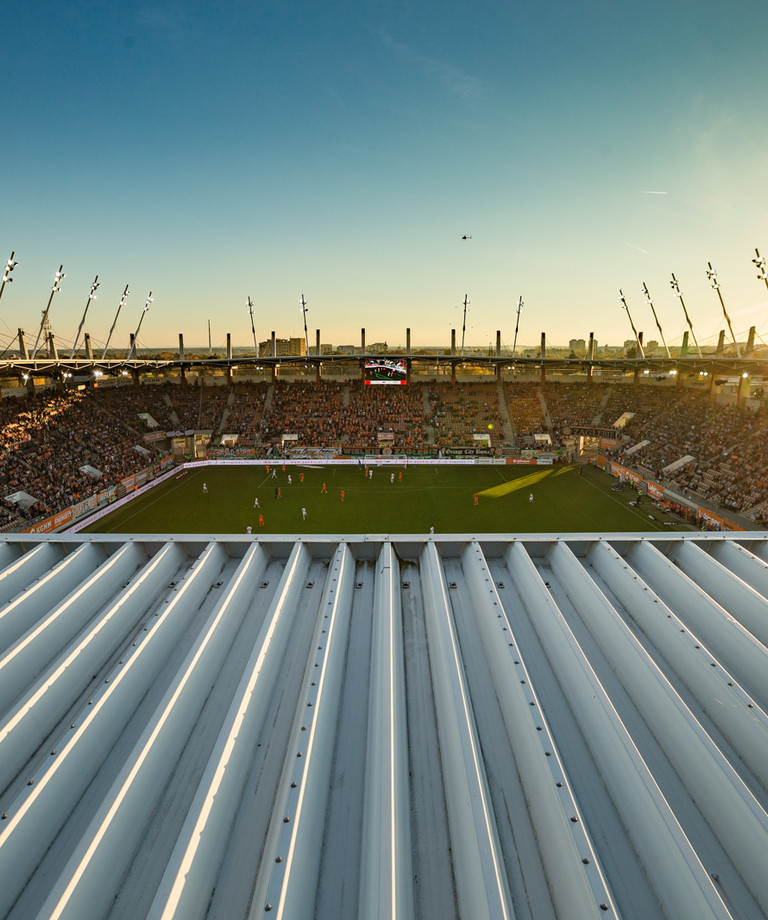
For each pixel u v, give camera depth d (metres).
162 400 70.50
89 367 58.03
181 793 4.88
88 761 5.04
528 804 4.79
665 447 53.81
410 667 6.46
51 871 4.27
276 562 8.67
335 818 4.73
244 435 66.25
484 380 80.50
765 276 41.09
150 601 7.49
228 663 6.52
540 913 3.98
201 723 5.65
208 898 3.98
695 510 38.84
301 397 74.50
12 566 7.80
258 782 4.96
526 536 8.64
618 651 6.36
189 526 37.66
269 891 3.58
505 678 5.91
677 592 7.34
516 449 62.06
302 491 47.62
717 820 4.55
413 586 8.02
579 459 61.75
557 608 6.82
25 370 50.16
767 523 34.53
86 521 38.91
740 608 6.97
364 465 58.31
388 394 75.69
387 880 3.65
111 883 4.06
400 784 4.71
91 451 51.50
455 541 8.61
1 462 42.94
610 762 5.00
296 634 6.95
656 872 4.14
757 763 4.96
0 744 5.01
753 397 57.03
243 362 73.25
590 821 4.64
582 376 79.50
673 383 71.12
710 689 5.73
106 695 5.55
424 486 49.59
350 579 8.05
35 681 6.01
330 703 5.65
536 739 5.00
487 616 6.85
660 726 5.44
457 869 4.26
